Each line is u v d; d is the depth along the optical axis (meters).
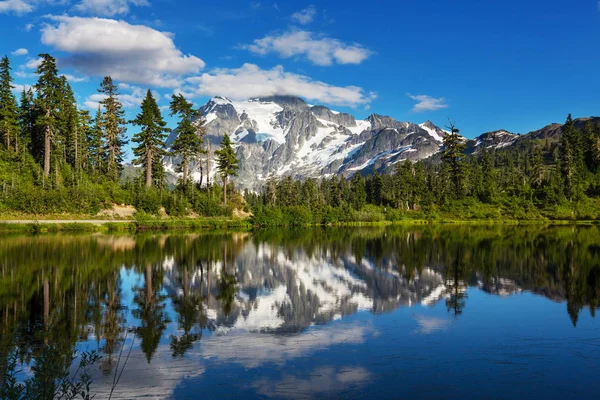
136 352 11.45
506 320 14.64
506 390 9.11
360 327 13.82
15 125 63.72
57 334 13.00
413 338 12.62
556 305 16.80
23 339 12.48
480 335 12.90
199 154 75.62
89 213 58.56
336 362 10.66
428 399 8.66
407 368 10.28
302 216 81.00
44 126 60.41
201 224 66.31
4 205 52.91
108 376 9.83
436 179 128.00
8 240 39.69
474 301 17.48
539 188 111.00
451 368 10.26
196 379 9.66
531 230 62.75
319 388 9.16
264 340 12.46
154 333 13.13
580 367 10.36
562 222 85.06
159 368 10.30
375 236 53.16
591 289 19.80
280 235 55.00
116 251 33.06
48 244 36.84
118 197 62.97
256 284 21.20
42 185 57.19
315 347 11.81
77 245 36.41
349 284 21.22
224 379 9.65
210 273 24.23
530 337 12.71
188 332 13.28
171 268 25.73
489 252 33.97
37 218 53.59
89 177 66.94
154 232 54.38
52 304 16.75
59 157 66.69
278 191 129.62
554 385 9.37
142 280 21.89
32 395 7.28
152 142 68.06
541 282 21.55
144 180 73.06
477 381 9.51
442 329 13.55
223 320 14.69
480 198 108.06
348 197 134.50
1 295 18.19
